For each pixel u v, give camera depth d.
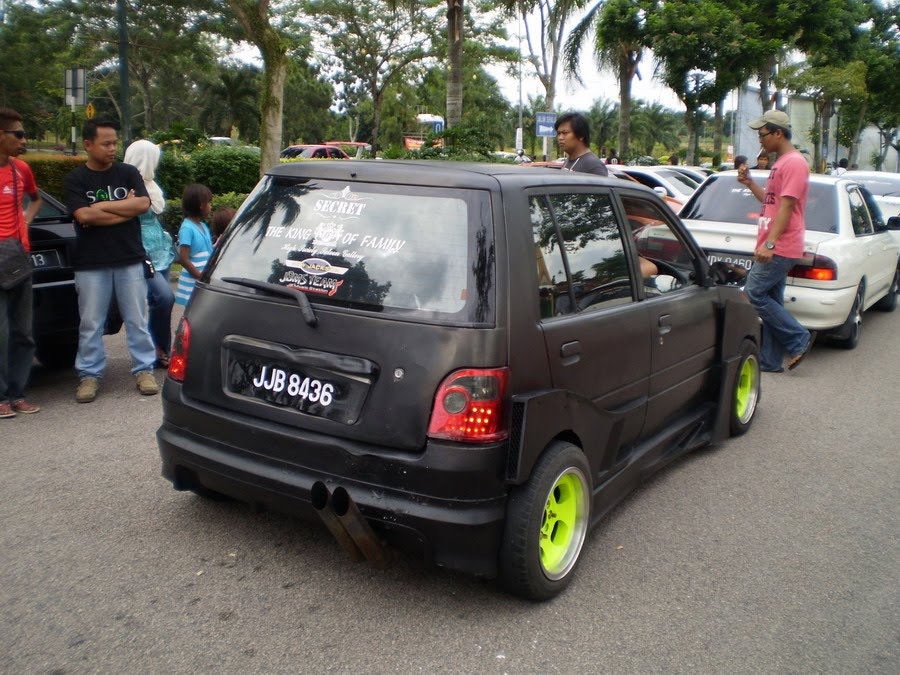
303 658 3.09
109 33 29.56
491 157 16.45
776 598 3.71
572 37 26.33
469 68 38.41
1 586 3.52
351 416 3.27
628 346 4.09
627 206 4.42
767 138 7.14
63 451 5.12
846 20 30.34
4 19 31.50
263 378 3.50
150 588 3.55
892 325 10.66
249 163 17.67
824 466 5.49
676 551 4.15
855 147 41.12
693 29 24.39
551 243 3.61
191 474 3.79
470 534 3.17
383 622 3.36
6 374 5.71
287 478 3.39
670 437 4.82
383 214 3.49
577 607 3.56
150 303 6.91
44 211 6.65
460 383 3.13
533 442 3.29
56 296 6.25
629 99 28.23
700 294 5.07
